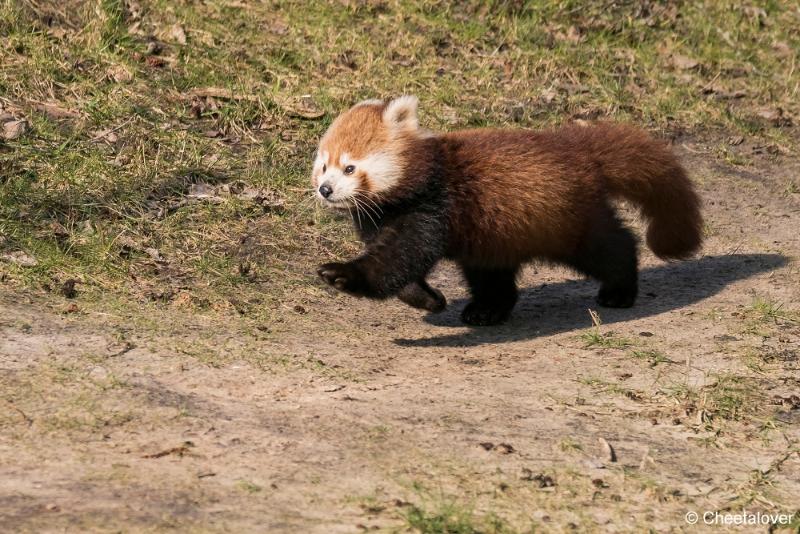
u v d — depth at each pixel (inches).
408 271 398.0
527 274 509.7
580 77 716.0
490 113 649.0
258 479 266.7
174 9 674.8
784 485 288.8
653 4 797.9
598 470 288.8
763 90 743.1
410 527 245.0
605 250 433.4
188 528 236.7
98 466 267.4
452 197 402.6
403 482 271.3
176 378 332.5
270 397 324.5
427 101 648.4
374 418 311.9
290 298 435.2
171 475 265.1
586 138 442.0
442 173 402.3
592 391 347.3
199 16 677.9
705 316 432.8
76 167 503.8
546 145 423.2
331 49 677.9
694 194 471.5
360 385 342.3
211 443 286.2
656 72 737.6
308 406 319.0
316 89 633.0
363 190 398.9
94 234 453.4
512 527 252.8
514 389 347.3
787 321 424.5
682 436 316.5
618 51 753.6
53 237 443.5
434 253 401.7
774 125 705.6
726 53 780.0
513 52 720.3
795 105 732.7
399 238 398.6
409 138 401.4
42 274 412.5
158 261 445.4
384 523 247.4
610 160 439.2
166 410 305.6
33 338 351.6
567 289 491.2
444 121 628.7
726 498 279.7
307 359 364.2
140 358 345.7
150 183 504.1
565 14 768.9
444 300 426.9
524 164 410.3
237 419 304.3
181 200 500.1
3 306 377.4
